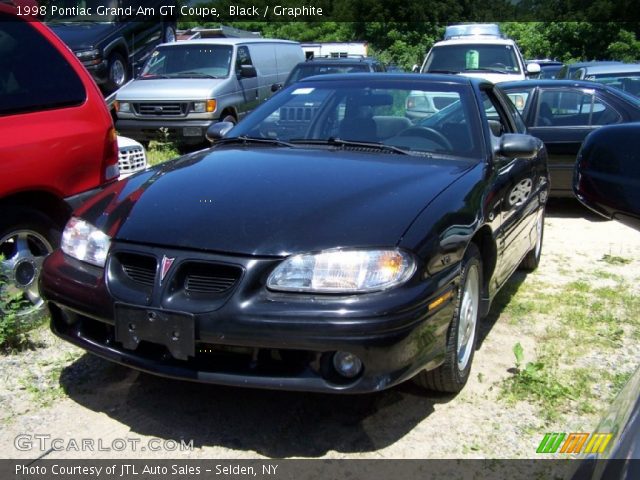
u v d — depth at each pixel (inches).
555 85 316.5
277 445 122.3
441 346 122.9
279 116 179.8
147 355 121.0
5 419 128.6
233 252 114.8
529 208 191.0
